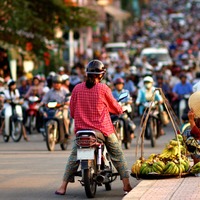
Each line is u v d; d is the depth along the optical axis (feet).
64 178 93.66
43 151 144.46
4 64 240.12
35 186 100.53
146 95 156.66
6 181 104.99
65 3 245.45
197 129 100.07
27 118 189.47
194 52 417.90
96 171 90.68
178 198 82.12
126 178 91.76
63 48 263.90
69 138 147.33
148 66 249.75
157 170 94.07
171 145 98.02
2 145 158.71
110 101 90.89
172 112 101.35
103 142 90.89
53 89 149.38
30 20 227.81
